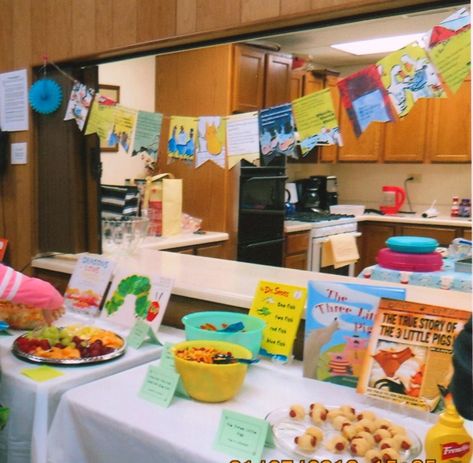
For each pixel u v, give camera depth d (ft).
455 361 2.83
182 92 12.34
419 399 4.06
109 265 6.74
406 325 4.30
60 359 4.99
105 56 7.28
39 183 8.21
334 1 5.17
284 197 13.44
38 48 7.85
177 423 3.93
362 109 4.97
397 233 15.74
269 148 5.87
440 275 7.08
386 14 5.23
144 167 12.75
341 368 4.67
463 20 4.32
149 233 11.09
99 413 4.11
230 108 11.74
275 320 5.23
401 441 3.51
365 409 4.20
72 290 6.84
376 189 18.06
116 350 5.28
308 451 3.51
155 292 6.02
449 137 15.65
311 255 14.28
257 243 12.78
